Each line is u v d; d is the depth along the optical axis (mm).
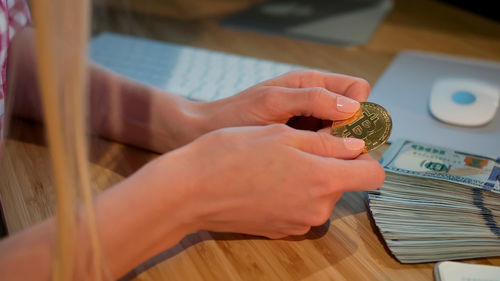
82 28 355
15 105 559
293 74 510
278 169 428
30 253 402
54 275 385
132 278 441
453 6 838
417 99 586
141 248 422
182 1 894
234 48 696
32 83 544
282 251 454
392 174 480
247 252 455
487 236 445
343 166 435
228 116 501
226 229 450
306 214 437
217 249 457
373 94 596
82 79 359
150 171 428
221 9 845
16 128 564
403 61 654
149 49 677
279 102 481
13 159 529
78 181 373
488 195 458
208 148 438
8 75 541
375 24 749
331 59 666
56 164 362
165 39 722
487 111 546
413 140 521
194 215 428
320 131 483
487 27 749
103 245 406
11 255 403
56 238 381
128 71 635
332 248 455
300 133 447
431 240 447
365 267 443
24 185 504
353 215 479
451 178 464
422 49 686
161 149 535
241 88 595
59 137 359
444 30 739
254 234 457
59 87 356
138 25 777
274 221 440
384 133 468
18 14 549
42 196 494
